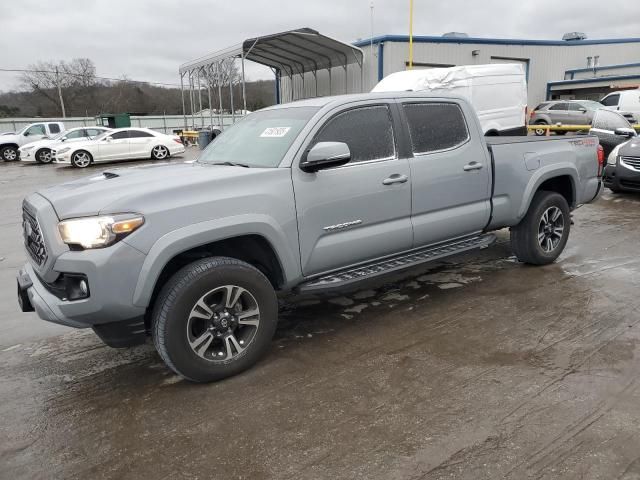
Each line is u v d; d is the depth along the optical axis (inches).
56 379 139.1
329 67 891.4
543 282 198.7
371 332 159.8
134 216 117.0
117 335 123.6
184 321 124.5
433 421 111.8
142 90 2933.1
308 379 132.4
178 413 119.6
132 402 125.5
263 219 133.5
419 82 561.9
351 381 130.6
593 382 125.1
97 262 113.6
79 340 164.6
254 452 104.3
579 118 834.8
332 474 96.9
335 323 168.1
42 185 572.7
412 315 171.9
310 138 145.9
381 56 869.2
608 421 109.3
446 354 142.9
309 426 112.2
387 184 158.6
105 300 115.4
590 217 316.5
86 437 111.9
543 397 119.3
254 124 171.9
